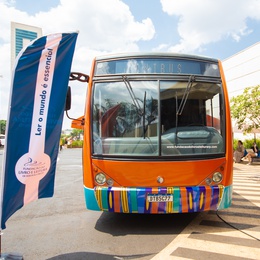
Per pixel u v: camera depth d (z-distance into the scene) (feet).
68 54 11.11
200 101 14.52
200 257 11.38
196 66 14.99
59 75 10.87
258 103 45.57
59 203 21.74
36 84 10.34
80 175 37.96
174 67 14.79
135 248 12.45
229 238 13.42
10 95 9.75
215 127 14.46
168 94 14.38
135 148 13.76
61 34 10.84
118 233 14.43
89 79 14.90
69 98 13.93
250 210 18.44
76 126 16.10
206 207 13.56
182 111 14.25
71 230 15.19
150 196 13.33
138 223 15.98
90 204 13.85
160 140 13.78
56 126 10.94
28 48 10.10
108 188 13.60
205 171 13.85
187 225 15.44
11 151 9.81
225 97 14.80
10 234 14.82
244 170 40.50
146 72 14.66
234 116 49.03
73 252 12.22
